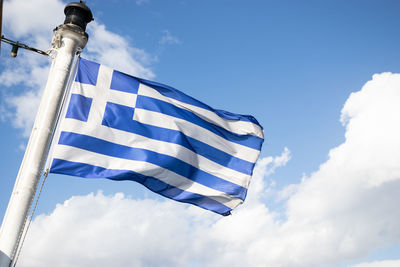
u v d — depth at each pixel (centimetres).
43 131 852
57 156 953
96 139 1016
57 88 905
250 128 1339
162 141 1124
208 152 1230
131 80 1139
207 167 1214
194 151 1200
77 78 1051
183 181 1150
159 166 1092
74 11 1009
